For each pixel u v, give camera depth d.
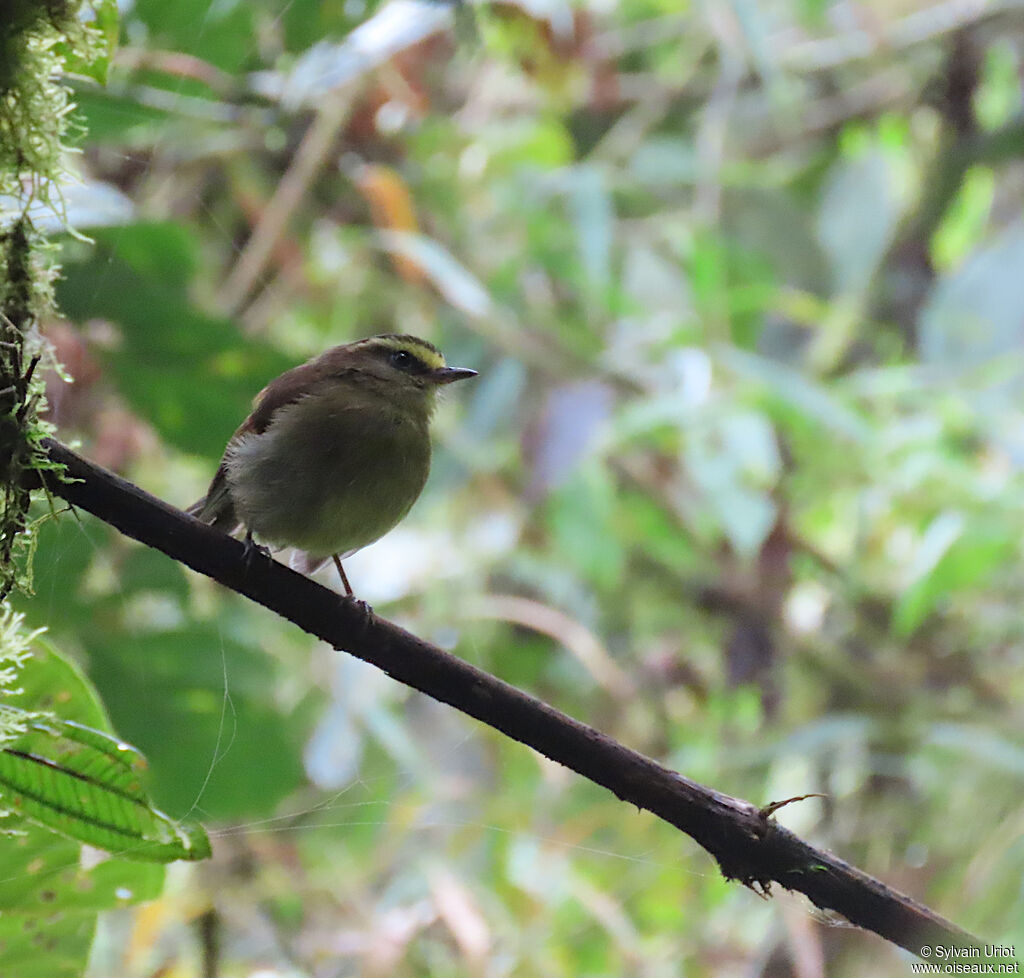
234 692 8.09
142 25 7.55
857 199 13.09
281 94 9.34
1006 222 14.08
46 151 4.15
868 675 11.03
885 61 12.94
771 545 11.11
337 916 9.32
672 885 10.03
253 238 10.02
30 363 4.22
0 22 4.02
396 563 10.84
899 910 4.67
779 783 11.09
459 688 4.78
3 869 5.10
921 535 10.37
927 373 11.27
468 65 12.17
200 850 4.46
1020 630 11.04
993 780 10.31
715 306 11.27
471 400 10.88
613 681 10.56
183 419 7.79
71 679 4.87
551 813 10.31
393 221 10.24
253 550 4.73
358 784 9.08
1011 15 12.55
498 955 9.38
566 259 11.20
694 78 13.32
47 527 7.29
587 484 10.38
